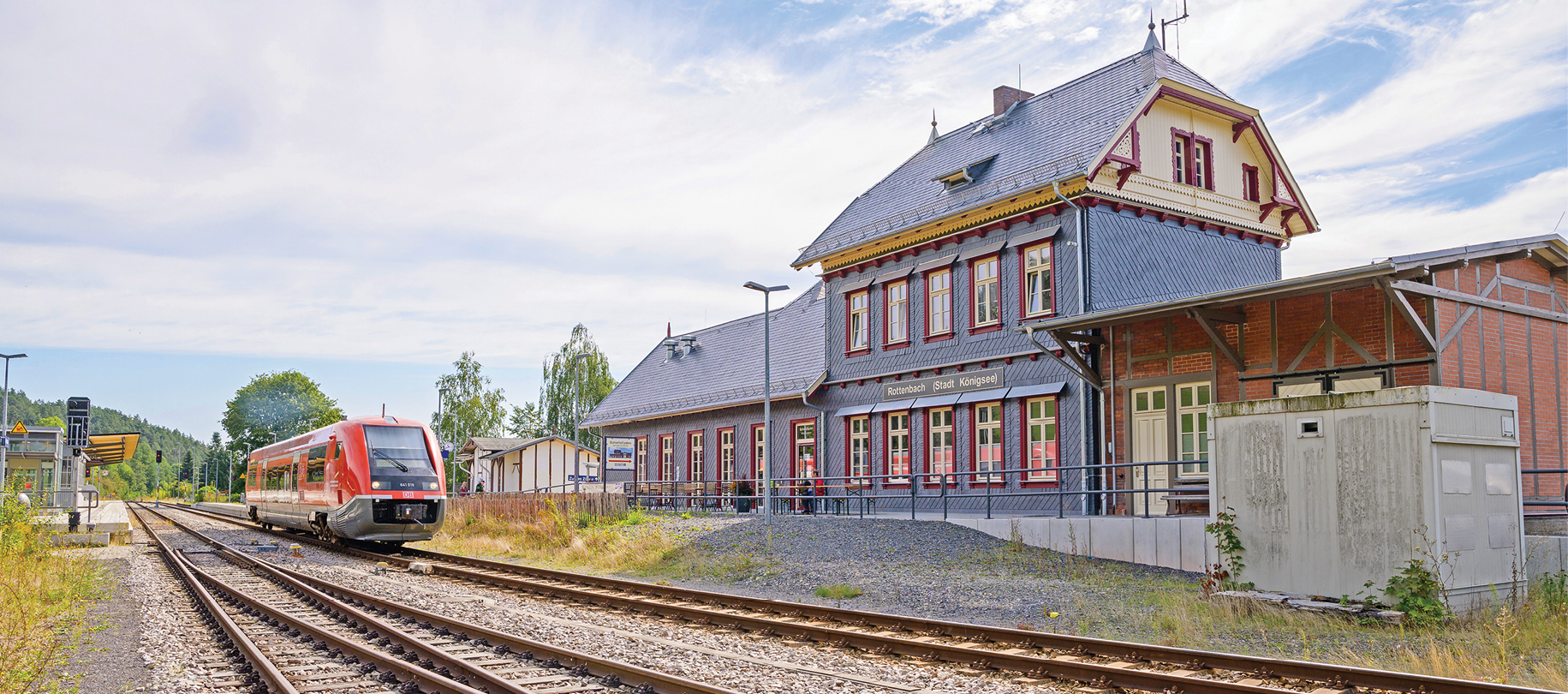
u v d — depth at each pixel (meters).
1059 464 23.39
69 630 11.86
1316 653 10.12
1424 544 11.78
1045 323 20.91
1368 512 12.33
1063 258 23.31
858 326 30.59
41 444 46.25
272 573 18.38
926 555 18.75
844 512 29.55
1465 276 17.05
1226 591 13.30
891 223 28.83
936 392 27.17
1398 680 8.12
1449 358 16.66
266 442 111.31
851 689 8.52
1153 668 9.17
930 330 27.70
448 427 80.50
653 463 41.84
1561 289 19.28
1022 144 26.41
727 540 22.11
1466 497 12.20
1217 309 18.77
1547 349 18.72
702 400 37.84
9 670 8.91
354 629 11.55
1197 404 20.42
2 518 20.73
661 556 21.08
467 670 8.78
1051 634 10.17
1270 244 27.05
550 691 8.11
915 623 11.40
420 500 24.62
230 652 10.20
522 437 79.56
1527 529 14.01
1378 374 17.34
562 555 23.69
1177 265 24.50
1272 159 26.50
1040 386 23.98
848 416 30.38
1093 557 18.50
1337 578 12.55
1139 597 14.02
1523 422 17.92
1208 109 25.36
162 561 22.55
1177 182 24.67
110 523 29.33
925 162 30.80
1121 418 22.03
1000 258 25.30
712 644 10.76
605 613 13.32
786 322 37.78
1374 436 12.34
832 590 15.44
